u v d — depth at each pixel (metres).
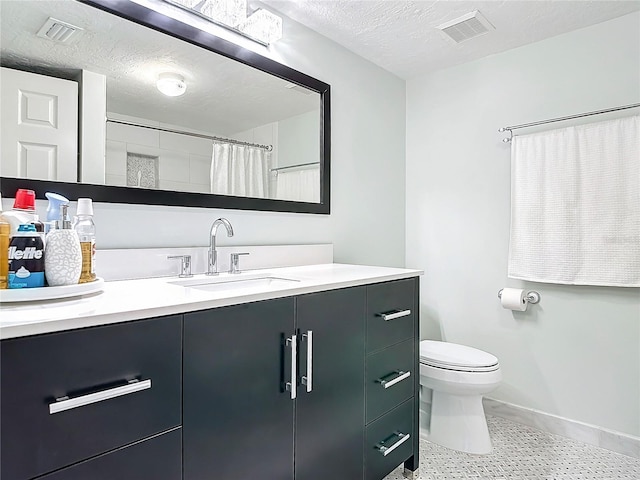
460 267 2.59
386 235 2.67
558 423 2.20
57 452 0.78
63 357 0.79
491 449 2.03
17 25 1.21
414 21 2.06
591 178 2.04
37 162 1.24
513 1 1.88
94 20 1.36
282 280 1.60
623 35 2.01
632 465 1.89
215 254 1.61
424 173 2.76
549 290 2.23
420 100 2.78
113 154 1.40
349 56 2.38
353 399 1.48
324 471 1.36
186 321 0.98
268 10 1.94
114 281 1.39
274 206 1.94
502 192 2.41
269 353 1.18
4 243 0.94
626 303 2.00
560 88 2.20
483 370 1.93
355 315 1.49
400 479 1.80
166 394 0.94
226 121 1.75
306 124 2.10
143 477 0.90
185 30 1.59
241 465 1.11
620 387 2.02
